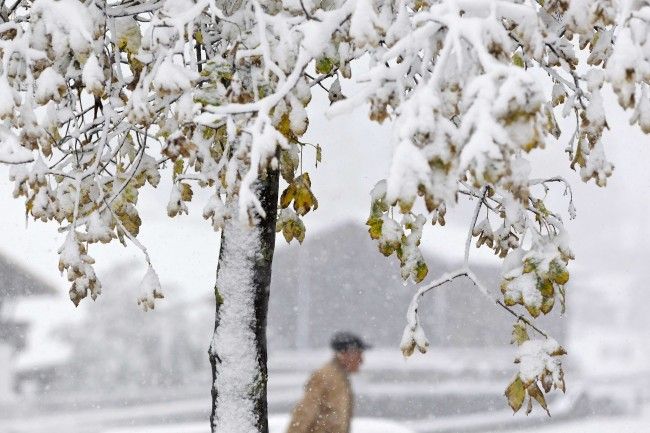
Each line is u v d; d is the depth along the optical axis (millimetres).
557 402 79375
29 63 9578
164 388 96875
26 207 11453
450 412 75562
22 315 103062
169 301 106250
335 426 17844
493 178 7410
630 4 8203
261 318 13180
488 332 142125
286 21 9695
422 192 7684
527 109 7438
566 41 11000
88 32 9438
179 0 10070
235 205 13070
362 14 8602
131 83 11969
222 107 8852
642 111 8477
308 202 12117
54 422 70500
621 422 74125
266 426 13195
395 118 8031
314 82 11758
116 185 13172
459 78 8148
